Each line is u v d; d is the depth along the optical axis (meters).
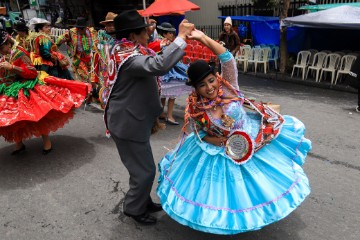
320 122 6.03
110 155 4.84
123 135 2.81
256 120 2.85
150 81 2.79
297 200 2.53
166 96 5.68
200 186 2.58
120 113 2.79
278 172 2.62
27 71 4.39
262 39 12.14
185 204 2.55
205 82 2.50
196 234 3.03
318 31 10.64
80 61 7.32
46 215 3.44
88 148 5.11
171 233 3.06
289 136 2.86
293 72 10.18
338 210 3.34
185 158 2.81
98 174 4.27
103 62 5.18
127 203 3.08
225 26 9.20
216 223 2.39
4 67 4.20
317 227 3.08
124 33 2.70
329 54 9.05
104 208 3.52
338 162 4.40
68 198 3.73
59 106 4.51
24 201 3.71
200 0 15.21
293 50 11.38
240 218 2.42
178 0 8.63
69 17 20.72
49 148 4.93
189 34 2.48
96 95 7.38
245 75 11.24
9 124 4.08
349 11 8.74
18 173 4.36
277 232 3.02
